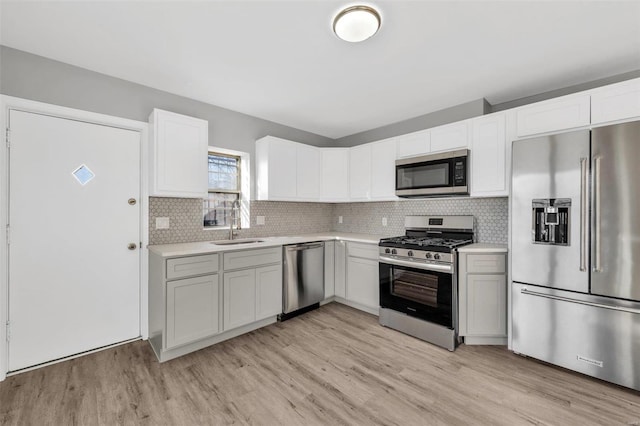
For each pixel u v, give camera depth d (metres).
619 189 1.82
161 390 1.83
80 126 2.25
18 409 1.64
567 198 2.01
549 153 2.10
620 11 1.62
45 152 2.11
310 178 3.73
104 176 2.36
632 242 1.78
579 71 2.33
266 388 1.85
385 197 3.39
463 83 2.55
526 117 2.33
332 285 3.52
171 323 2.17
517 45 1.97
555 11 1.63
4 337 1.95
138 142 2.53
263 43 1.95
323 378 1.97
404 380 1.95
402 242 2.79
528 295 2.21
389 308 2.85
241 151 3.30
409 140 3.16
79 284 2.25
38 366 2.08
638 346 1.77
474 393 1.81
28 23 1.73
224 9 1.62
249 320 2.67
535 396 1.78
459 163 2.70
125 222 2.47
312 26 1.77
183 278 2.24
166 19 1.70
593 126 2.00
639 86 1.84
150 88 2.61
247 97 2.86
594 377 1.98
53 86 2.14
